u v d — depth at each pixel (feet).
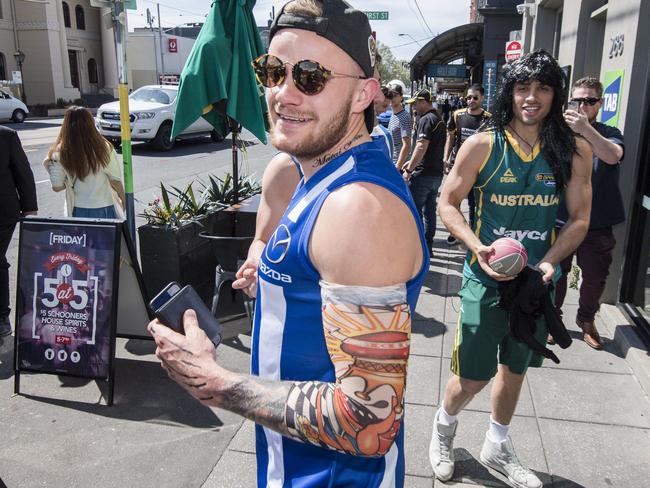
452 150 24.77
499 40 68.44
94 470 9.14
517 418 10.44
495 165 7.86
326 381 3.90
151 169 42.73
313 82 3.73
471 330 7.95
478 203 8.26
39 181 36.14
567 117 12.19
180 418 10.60
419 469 9.09
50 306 11.28
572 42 21.91
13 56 119.85
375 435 3.39
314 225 3.62
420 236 3.80
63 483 8.84
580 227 7.87
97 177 14.71
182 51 154.81
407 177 19.74
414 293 3.86
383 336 3.35
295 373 3.96
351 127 3.98
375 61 4.09
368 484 4.14
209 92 14.60
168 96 54.19
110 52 143.84
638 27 13.60
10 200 13.50
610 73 15.56
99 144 14.58
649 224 13.87
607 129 12.87
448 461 8.82
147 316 12.19
